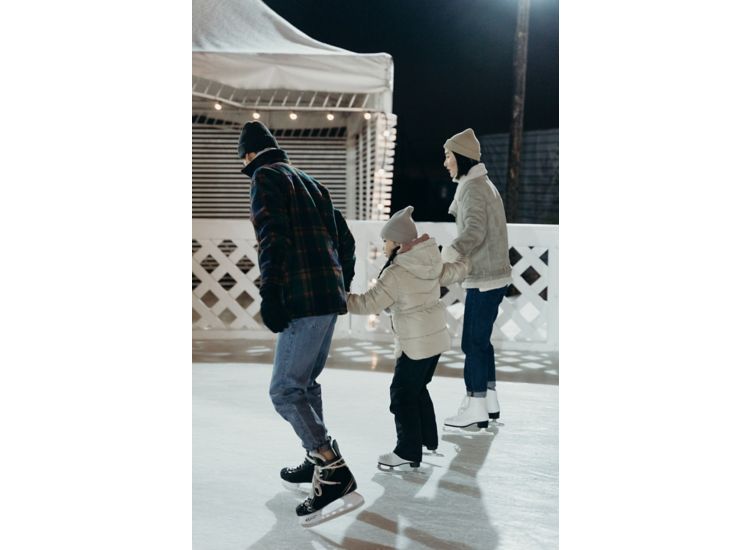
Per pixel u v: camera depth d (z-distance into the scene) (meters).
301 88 7.58
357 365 5.83
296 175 2.94
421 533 2.82
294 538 2.78
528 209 17.19
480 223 3.91
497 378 5.50
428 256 3.37
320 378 5.39
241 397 4.83
